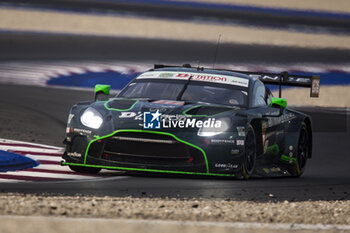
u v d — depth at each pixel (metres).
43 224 12.79
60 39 96.06
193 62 78.50
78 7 146.00
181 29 116.56
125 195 19.30
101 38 100.88
